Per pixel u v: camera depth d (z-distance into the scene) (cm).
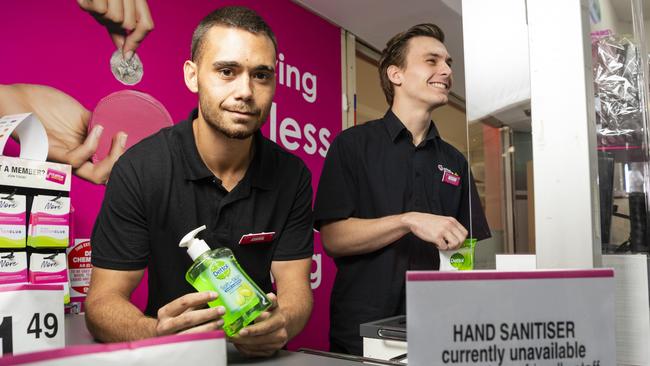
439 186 161
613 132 73
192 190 108
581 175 57
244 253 111
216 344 46
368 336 95
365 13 323
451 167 167
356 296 152
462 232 123
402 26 345
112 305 93
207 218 108
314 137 315
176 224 108
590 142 57
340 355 86
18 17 172
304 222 123
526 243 65
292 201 119
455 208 163
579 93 58
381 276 149
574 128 58
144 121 213
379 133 164
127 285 104
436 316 43
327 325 308
